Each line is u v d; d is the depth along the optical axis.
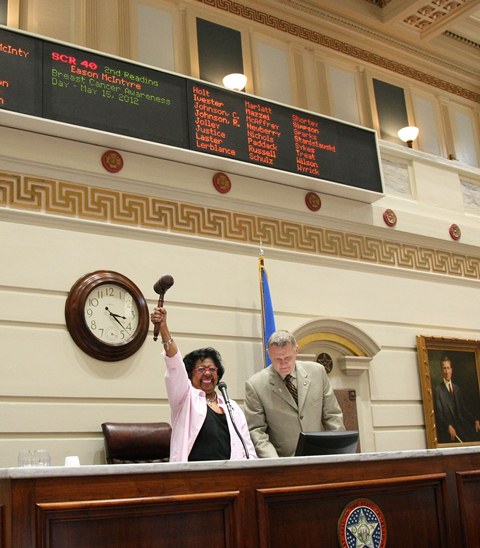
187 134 6.38
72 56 5.91
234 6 8.66
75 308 5.52
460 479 3.54
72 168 5.82
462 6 9.60
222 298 6.41
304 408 4.46
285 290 6.86
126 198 6.08
